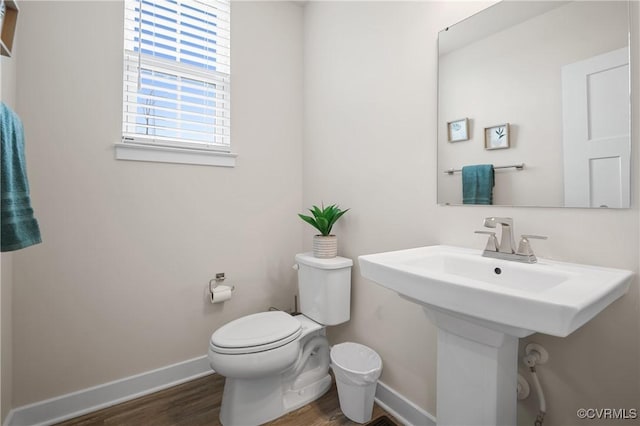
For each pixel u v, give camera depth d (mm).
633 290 839
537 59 1025
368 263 1008
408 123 1449
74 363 1470
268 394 1413
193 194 1786
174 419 1435
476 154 1188
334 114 1910
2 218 859
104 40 1531
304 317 1756
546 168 1004
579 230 940
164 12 1713
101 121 1523
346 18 1813
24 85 1347
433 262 1104
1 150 851
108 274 1547
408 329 1432
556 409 971
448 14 1284
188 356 1776
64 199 1439
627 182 854
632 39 849
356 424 1405
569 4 957
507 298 645
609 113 883
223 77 1927
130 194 1599
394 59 1519
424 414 1340
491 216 1143
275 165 2104
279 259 2125
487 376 883
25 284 1364
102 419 1433
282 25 2131
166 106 1769
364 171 1690
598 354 895
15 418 1330
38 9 1378
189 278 1776
